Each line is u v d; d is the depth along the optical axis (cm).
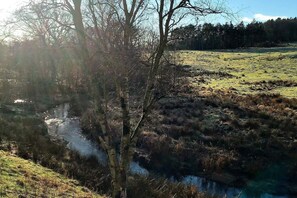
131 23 994
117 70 1028
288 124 2714
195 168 2222
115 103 3069
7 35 943
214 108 3353
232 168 2180
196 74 5906
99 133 2747
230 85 4841
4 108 3262
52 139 2491
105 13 1011
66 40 1047
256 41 13138
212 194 1791
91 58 1012
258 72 6109
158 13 967
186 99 3697
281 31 14375
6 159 1453
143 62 1058
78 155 2023
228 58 8250
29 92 4247
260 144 2395
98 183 1533
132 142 1030
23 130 2345
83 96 4188
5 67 5300
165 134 2633
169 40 1029
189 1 943
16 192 1068
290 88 4472
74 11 976
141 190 1552
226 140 2497
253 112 3109
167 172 2189
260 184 2033
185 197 1645
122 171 1016
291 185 2014
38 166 1542
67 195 1202
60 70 4581
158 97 1082
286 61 7294
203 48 11756
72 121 3275
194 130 2711
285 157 2230
